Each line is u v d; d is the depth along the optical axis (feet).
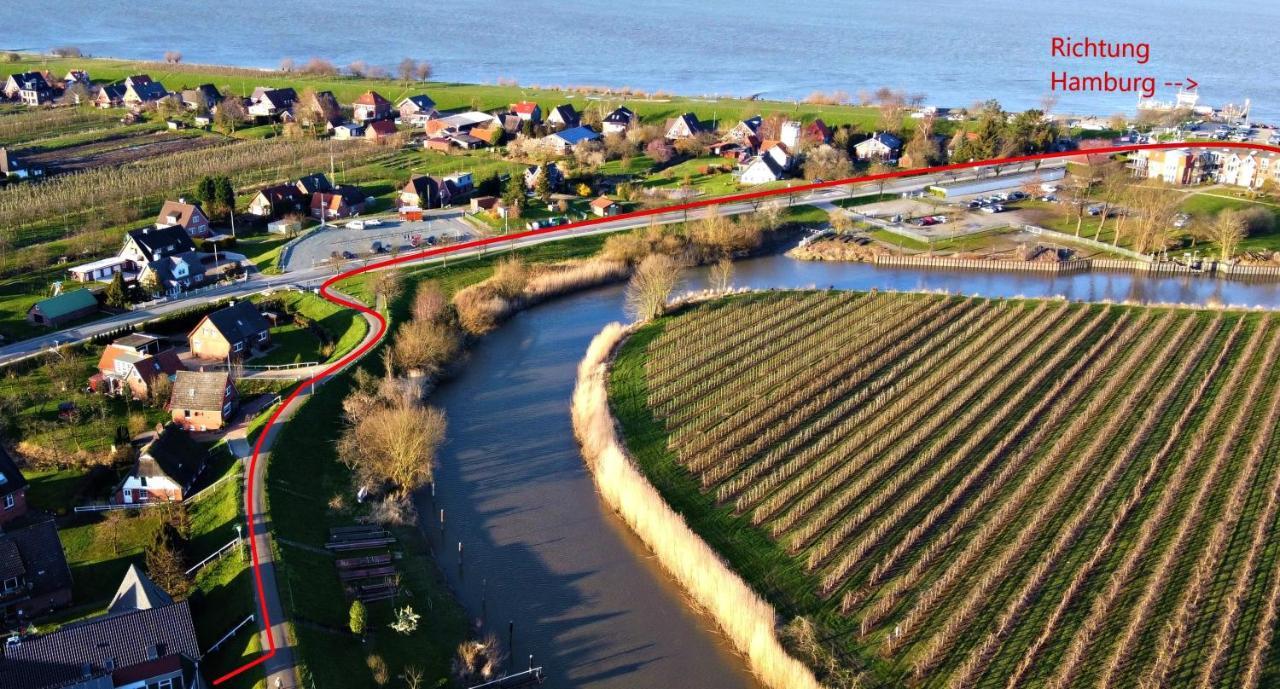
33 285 474.90
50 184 635.66
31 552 258.57
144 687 216.95
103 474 315.78
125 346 376.89
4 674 208.54
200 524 288.71
